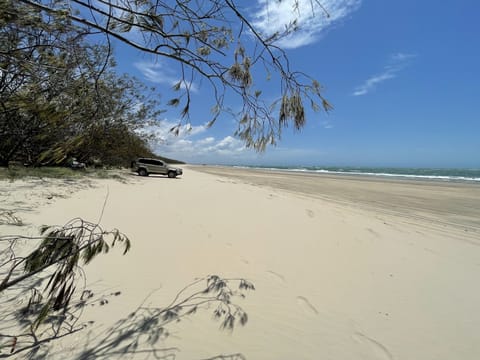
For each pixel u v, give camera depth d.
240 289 2.80
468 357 1.96
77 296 2.35
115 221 5.01
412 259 4.03
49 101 1.48
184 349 1.85
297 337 2.09
